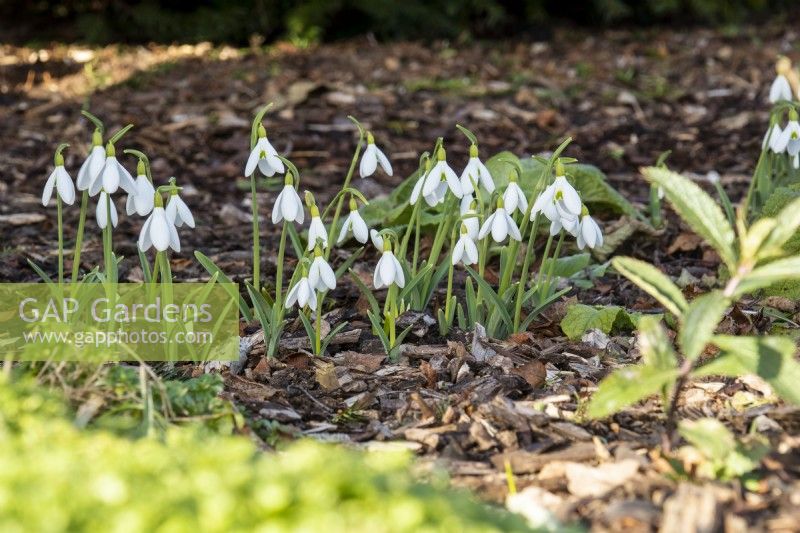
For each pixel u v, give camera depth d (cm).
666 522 211
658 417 292
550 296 363
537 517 226
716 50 1060
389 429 292
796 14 1264
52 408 242
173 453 209
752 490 236
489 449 277
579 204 318
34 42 1098
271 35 1123
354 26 1133
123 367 274
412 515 177
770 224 239
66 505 180
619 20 1212
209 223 565
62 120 781
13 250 501
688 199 259
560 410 299
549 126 778
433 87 875
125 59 1012
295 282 338
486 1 1120
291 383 324
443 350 343
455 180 333
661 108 834
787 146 411
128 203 316
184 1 1146
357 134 743
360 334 361
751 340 243
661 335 256
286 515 181
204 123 756
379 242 331
